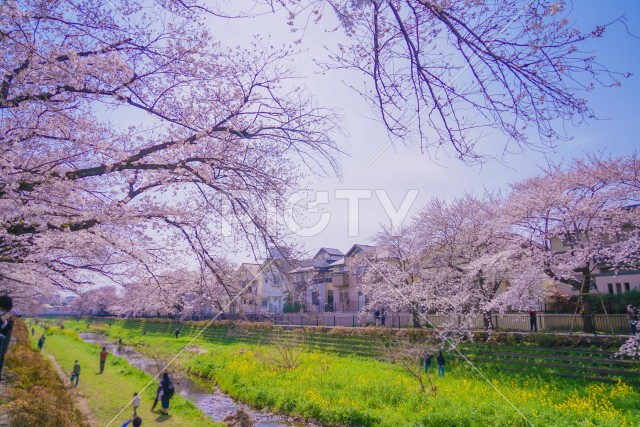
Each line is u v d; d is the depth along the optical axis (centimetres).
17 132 497
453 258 2222
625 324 1573
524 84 268
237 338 2867
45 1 425
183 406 1409
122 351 3109
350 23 273
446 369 1719
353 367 1925
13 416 961
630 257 1487
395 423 1130
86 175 501
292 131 531
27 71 433
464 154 312
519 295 1617
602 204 1600
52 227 543
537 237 1741
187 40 516
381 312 2728
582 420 1016
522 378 1473
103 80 489
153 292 741
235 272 657
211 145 573
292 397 1474
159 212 600
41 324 5428
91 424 1143
